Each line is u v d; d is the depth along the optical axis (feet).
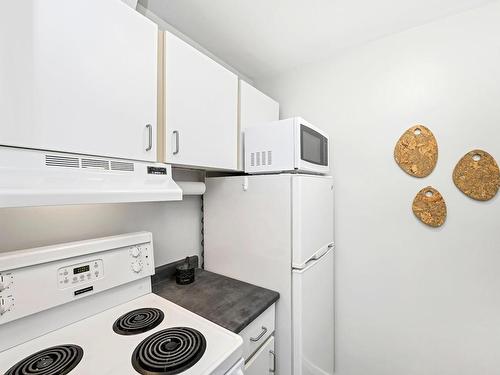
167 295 4.09
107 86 2.70
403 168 5.00
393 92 5.12
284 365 4.15
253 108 5.13
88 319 3.25
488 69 4.27
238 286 4.46
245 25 4.82
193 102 3.67
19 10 2.09
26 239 3.22
